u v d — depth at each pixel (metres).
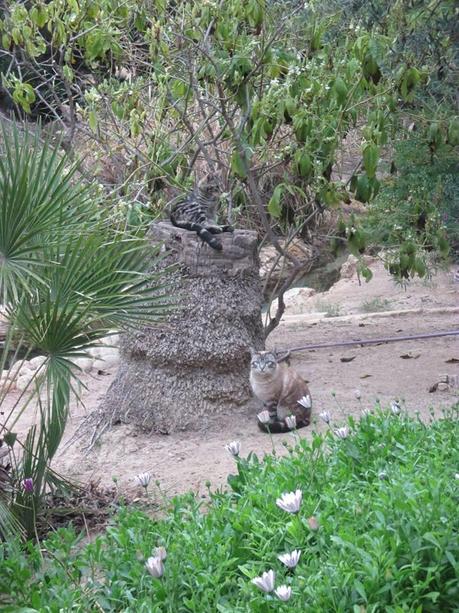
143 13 6.33
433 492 3.92
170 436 5.75
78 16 6.16
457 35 6.39
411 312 9.15
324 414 4.75
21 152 4.41
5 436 4.55
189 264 5.77
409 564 3.69
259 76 6.45
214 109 6.53
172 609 3.72
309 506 4.08
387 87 6.21
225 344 5.77
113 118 6.62
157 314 4.58
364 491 4.28
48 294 4.20
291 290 11.02
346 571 3.65
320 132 6.00
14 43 6.75
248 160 6.32
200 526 4.12
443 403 5.99
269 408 5.68
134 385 5.85
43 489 4.61
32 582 4.02
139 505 4.81
